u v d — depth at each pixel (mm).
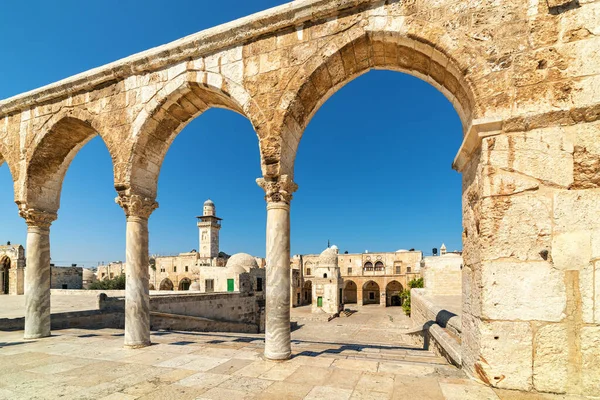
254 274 30109
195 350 8523
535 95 5766
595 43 5578
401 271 63969
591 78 5535
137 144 9188
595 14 5637
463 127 7539
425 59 7125
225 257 71812
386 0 6992
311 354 8055
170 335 11734
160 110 9148
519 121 5715
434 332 9812
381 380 6043
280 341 7430
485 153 5871
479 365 5688
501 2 6172
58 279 48438
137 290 9008
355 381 6004
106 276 76312
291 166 8273
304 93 7738
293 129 8148
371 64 8055
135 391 5707
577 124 5527
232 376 6395
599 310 5188
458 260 21438
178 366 7105
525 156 5691
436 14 6586
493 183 5766
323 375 6367
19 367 7180
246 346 9055
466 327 6578
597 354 5156
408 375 6305
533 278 5473
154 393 5605
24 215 10844
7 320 12883
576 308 5285
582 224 5359
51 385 6055
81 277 51906
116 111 9547
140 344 8867
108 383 6117
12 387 5973
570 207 5434
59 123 10531
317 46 7500
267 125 7727
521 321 5465
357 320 40406
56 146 11172
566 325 5301
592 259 5277
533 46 5883
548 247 5461
